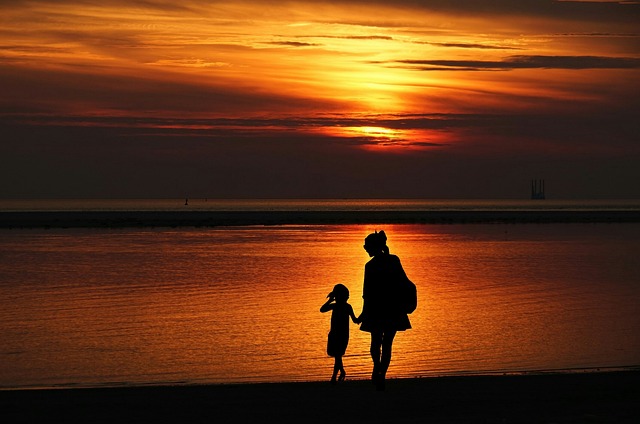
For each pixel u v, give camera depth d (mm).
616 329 20984
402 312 10898
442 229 88125
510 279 34781
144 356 17062
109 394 10570
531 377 12086
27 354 17266
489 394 10438
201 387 11312
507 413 9125
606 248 56906
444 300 27312
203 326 21188
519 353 17500
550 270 39312
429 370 15422
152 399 10141
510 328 21125
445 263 43594
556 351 17672
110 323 21688
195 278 34406
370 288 10945
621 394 10398
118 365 16078
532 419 8766
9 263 41938
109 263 42188
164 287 30844
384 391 10766
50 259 44781
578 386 11086
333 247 56125
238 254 49219
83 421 8734
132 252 50562
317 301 26719
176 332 20203
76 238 66250
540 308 25203
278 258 46094
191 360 16609
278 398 10219
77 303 25922
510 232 81750
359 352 17781
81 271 37500
